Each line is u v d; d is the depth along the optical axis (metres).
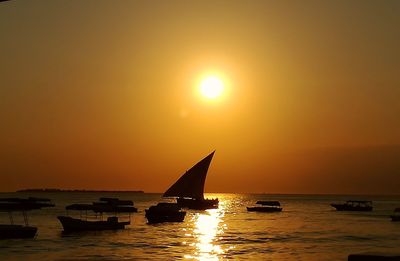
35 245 63.22
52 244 64.31
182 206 137.00
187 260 52.12
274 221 114.62
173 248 61.44
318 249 61.81
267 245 65.69
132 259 52.47
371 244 68.12
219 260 52.44
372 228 95.81
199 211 136.00
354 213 159.25
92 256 54.34
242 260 52.56
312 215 143.62
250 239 73.25
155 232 81.25
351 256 33.38
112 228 80.50
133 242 67.19
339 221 116.81
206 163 122.31
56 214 130.12
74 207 101.88
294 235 80.25
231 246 64.12
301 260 52.66
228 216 133.00
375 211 175.50
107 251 58.41
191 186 121.88
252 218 125.12
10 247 61.28
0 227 66.75
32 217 118.12
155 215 97.75
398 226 101.38
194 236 76.12
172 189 120.69
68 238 70.88
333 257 54.91
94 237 72.56
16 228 67.50
